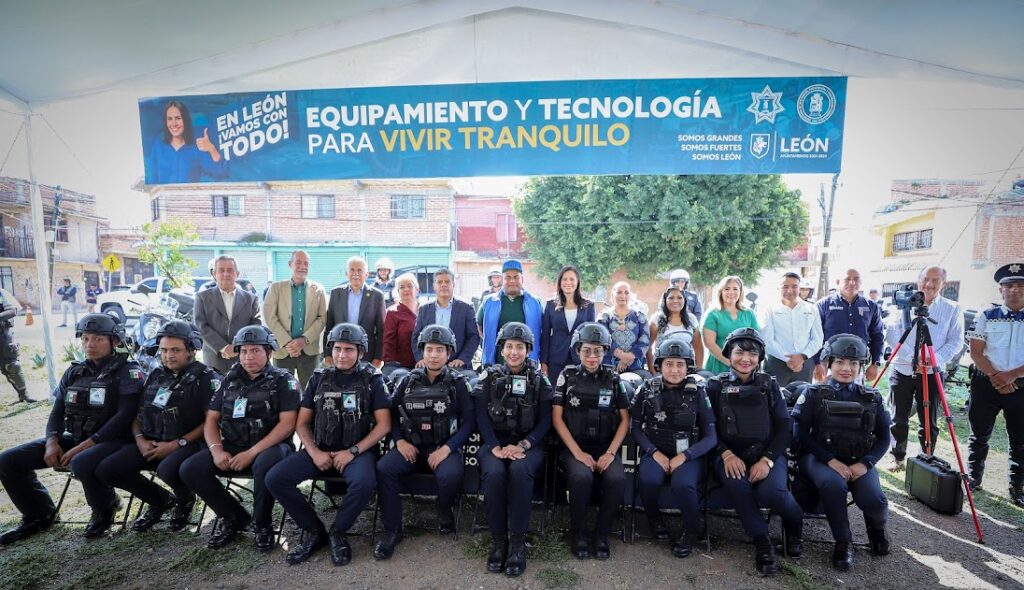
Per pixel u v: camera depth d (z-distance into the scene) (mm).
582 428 3447
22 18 3600
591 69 4480
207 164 4777
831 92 4277
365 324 5152
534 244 16234
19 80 4566
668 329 4984
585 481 3205
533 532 3518
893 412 4742
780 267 15961
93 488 3463
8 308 6695
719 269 14641
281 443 3492
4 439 5461
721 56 4383
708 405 3418
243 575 3055
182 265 11688
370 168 4648
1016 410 3943
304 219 18359
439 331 3525
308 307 5148
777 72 4367
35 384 8070
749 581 2992
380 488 3312
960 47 3773
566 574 3039
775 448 3254
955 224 16125
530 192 15492
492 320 4785
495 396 3453
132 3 3574
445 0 4359
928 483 3855
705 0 3996
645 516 3832
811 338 4809
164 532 3584
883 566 3131
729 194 13812
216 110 4699
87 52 4176
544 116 4488
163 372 3660
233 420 3402
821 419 3346
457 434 3500
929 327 4656
